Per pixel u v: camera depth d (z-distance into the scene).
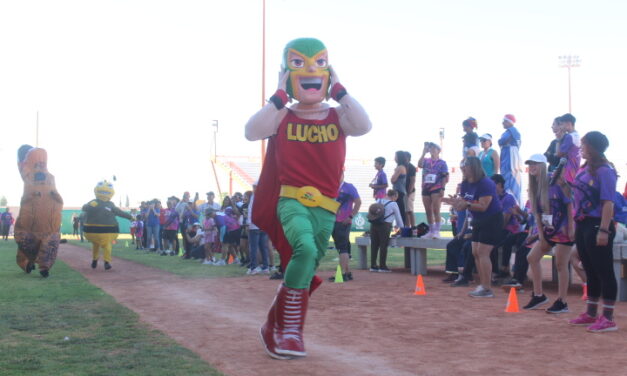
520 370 4.57
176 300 8.76
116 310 7.57
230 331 6.29
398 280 11.66
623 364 4.73
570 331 6.15
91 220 14.41
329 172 5.30
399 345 5.55
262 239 13.30
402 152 14.09
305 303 5.13
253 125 5.18
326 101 5.57
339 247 11.73
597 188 6.14
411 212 14.23
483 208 8.76
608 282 6.14
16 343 5.62
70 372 4.52
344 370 4.63
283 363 4.86
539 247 7.52
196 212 19.48
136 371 4.52
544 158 7.37
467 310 7.66
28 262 12.80
